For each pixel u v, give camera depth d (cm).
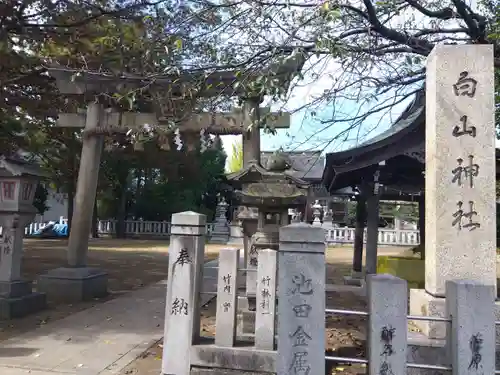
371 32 585
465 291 373
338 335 680
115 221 3088
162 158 2448
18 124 1328
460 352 369
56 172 2200
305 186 691
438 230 533
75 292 920
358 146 857
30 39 1058
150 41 652
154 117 928
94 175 997
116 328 711
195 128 933
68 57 944
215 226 2869
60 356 568
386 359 380
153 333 686
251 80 582
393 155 856
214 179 3127
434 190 539
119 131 961
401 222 2780
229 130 928
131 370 527
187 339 486
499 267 1521
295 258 400
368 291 398
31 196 814
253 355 485
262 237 663
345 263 1764
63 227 3033
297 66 532
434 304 518
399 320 383
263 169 689
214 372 488
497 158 807
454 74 539
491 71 536
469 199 530
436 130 539
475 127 533
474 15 590
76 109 1235
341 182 1098
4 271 780
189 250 495
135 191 3188
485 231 527
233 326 499
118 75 765
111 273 1359
